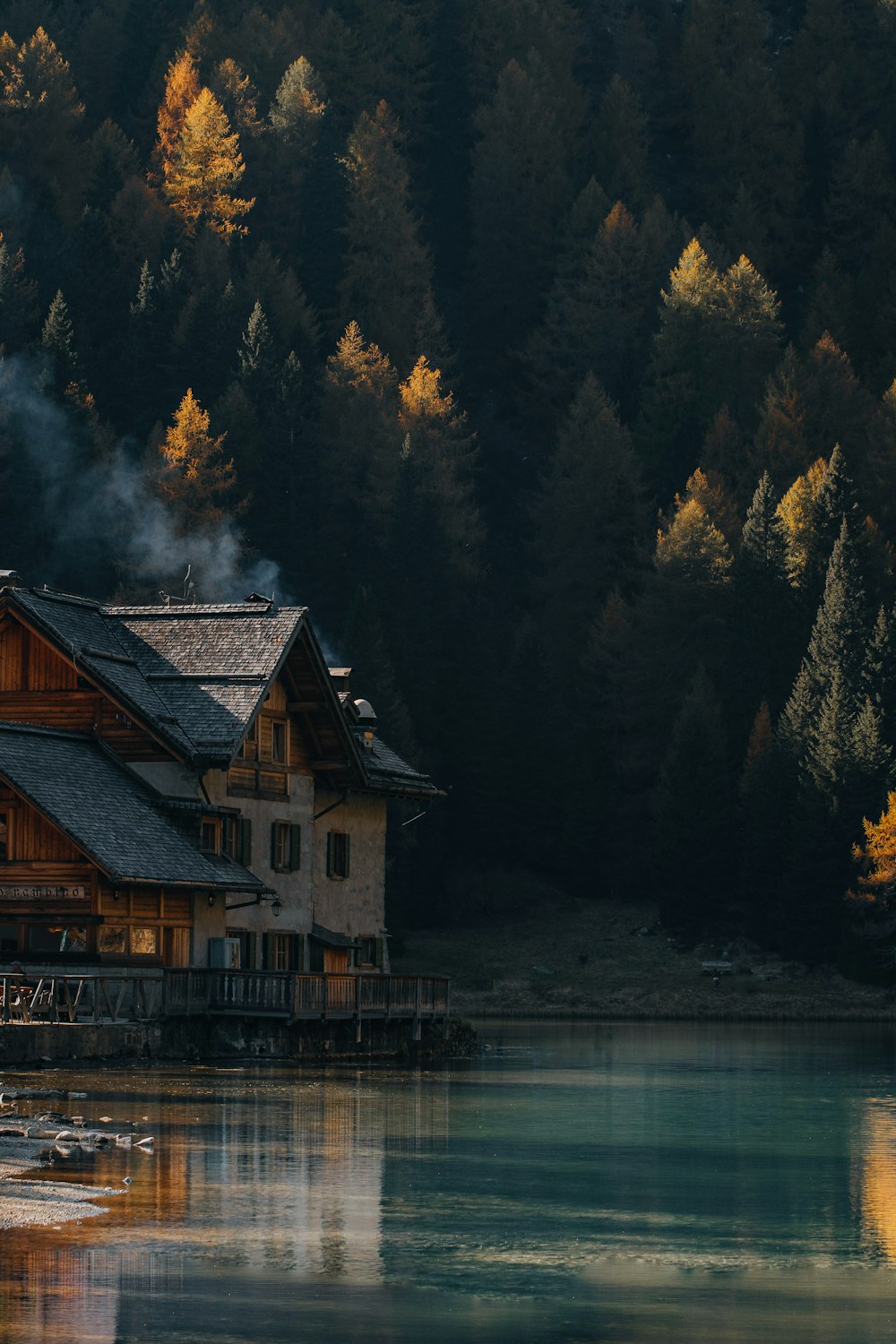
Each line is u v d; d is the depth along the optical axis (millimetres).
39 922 71750
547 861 183000
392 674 172125
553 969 162375
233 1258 33062
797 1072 81250
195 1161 43594
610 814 186125
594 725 198000
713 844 169250
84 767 75688
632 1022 134375
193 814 77375
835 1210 39938
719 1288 31984
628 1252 34938
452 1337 28422
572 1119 57062
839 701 163250
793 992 155125
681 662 196500
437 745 184125
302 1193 40000
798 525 197500
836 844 160250
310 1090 62219
